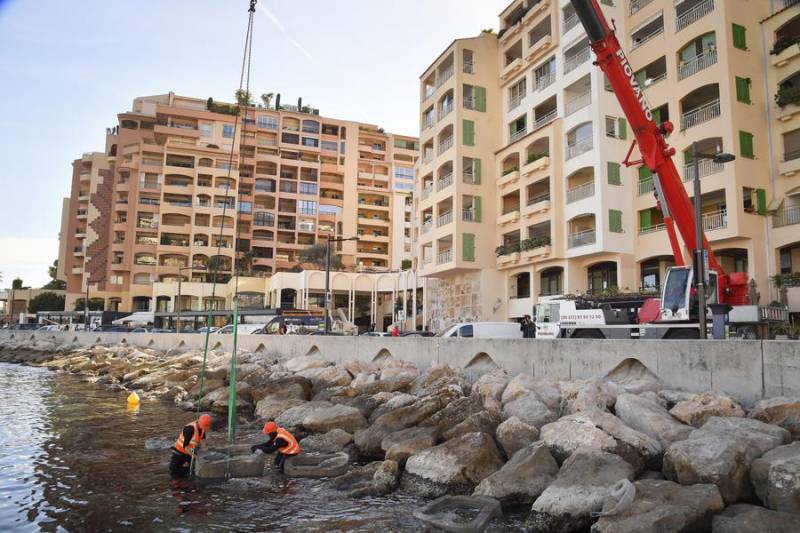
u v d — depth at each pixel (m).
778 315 20.58
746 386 11.84
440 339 19.75
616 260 36.31
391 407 15.68
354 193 96.19
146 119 88.44
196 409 20.72
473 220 45.06
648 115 19.58
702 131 32.75
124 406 21.95
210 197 83.31
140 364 33.62
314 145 95.25
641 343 13.83
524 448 10.45
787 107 31.25
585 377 14.99
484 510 8.85
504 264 43.94
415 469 10.86
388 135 101.81
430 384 17.47
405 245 98.19
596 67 37.62
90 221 88.06
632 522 7.40
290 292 71.50
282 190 91.00
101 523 9.17
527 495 9.34
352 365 21.97
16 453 13.96
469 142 45.75
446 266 45.66
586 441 10.05
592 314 22.69
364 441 13.31
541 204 40.22
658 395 12.77
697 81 33.28
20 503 10.14
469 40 47.09
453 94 46.41
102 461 13.19
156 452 14.09
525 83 45.06
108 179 87.94
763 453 8.76
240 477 11.68
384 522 8.89
